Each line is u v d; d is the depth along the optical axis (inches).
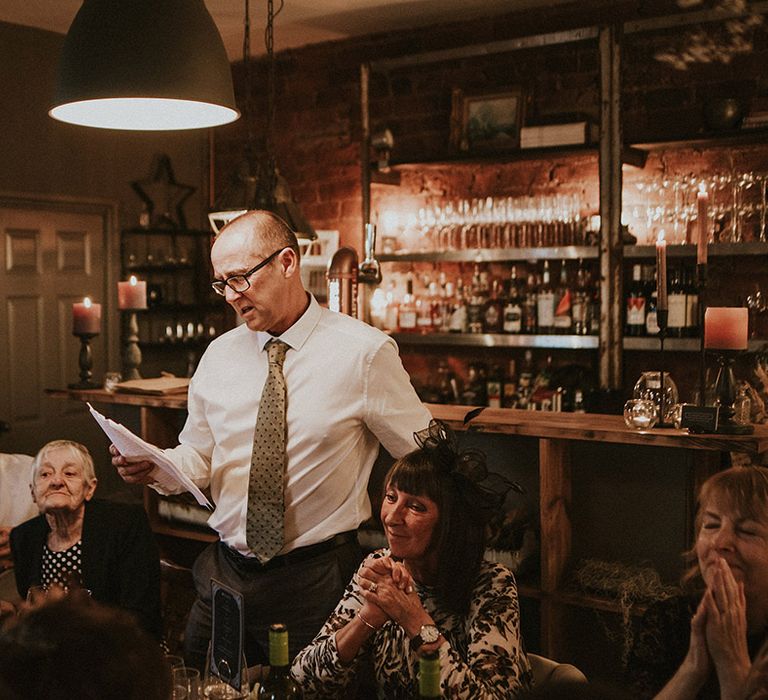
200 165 267.1
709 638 61.4
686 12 185.6
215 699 71.6
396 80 227.3
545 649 109.8
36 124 226.5
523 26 207.6
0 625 36.9
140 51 81.9
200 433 99.7
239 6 204.4
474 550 76.0
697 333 177.0
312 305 95.3
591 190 199.6
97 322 163.6
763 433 98.7
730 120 172.6
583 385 194.9
